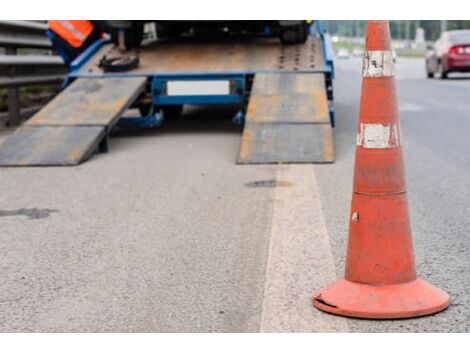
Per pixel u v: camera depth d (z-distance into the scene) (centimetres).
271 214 642
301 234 572
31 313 415
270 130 977
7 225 629
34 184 806
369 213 405
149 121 1150
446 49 2773
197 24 1358
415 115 1464
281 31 1308
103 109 1055
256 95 1075
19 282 473
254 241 555
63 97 1098
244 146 944
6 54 1341
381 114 403
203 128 1312
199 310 412
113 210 672
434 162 907
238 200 701
